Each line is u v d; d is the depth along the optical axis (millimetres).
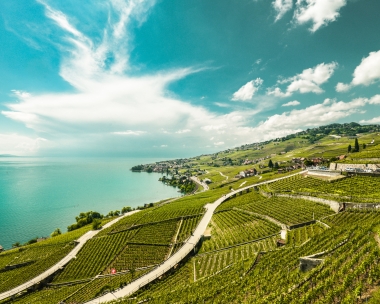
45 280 84375
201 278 62844
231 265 63844
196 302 48031
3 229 173125
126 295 62562
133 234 109000
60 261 94812
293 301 36906
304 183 128875
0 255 115312
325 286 38000
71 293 72438
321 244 58031
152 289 64500
